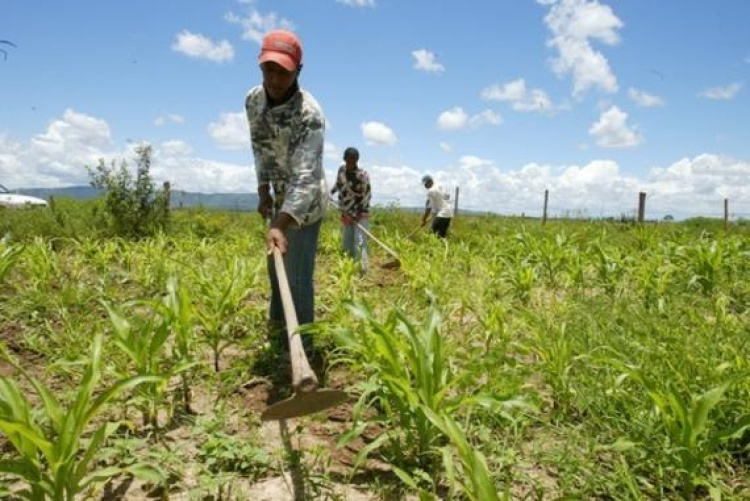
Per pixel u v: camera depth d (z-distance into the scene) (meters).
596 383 3.56
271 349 4.25
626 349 4.11
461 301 5.81
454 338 4.82
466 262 8.30
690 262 7.10
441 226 13.20
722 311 4.95
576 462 2.80
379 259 10.69
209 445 2.83
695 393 3.30
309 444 3.11
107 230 11.47
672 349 3.97
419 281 6.68
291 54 3.60
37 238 7.19
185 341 3.59
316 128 3.80
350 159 8.07
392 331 3.33
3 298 5.54
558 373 3.57
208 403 3.61
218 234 12.80
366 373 3.69
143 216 11.76
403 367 2.98
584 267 7.62
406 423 2.89
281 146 3.95
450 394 3.71
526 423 3.13
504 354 3.65
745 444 3.09
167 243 9.87
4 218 11.28
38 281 5.96
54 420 2.29
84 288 5.85
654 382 3.24
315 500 2.61
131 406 3.40
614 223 19.25
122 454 2.84
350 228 8.31
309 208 3.93
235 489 2.66
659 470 2.72
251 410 3.53
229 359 4.38
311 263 4.23
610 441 3.13
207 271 6.23
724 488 2.70
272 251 3.55
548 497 2.70
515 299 6.40
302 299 4.26
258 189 4.36
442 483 2.76
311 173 3.75
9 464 2.16
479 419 3.24
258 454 2.79
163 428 3.22
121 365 3.61
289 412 2.40
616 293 6.53
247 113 4.07
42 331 4.78
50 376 3.94
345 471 2.86
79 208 13.11
